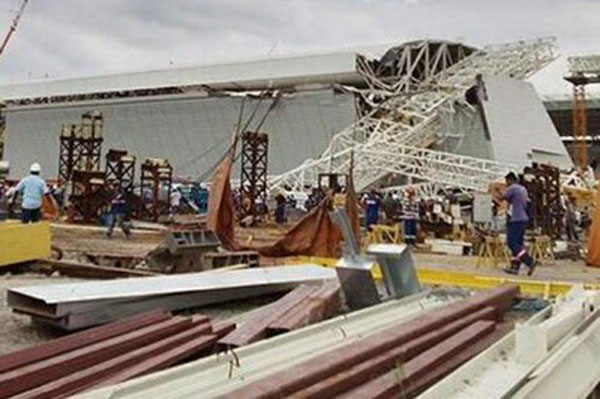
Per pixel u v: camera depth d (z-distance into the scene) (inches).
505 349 172.1
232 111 2313.0
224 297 315.6
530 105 2224.4
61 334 238.4
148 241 680.4
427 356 168.7
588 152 3319.4
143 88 2554.1
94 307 247.4
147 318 207.0
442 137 2007.9
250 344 181.3
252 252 454.9
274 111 2236.7
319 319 253.0
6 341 227.8
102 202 982.4
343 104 2138.3
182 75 2470.5
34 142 2768.2
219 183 525.3
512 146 2079.2
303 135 2202.3
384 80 2311.8
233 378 137.4
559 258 687.1
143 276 362.0
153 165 1219.9
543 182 876.0
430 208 1086.4
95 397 118.3
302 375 129.2
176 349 184.1
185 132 2425.0
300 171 1827.0
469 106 2044.8
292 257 502.0
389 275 297.6
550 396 133.8
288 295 276.2
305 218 514.6
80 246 600.1
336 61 2223.2
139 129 2532.0
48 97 2770.7
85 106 2618.1
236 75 2377.0
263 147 1368.1
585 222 1074.1
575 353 162.7
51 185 1412.4
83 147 1298.0
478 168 1685.5
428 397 129.8
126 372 160.2
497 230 727.1
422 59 2316.7
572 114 3144.7
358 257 289.3
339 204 543.5
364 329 208.5
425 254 681.6
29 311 242.8
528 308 305.4
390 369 151.9
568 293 290.7
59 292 249.3
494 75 2161.7
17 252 394.9
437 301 288.5
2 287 336.8
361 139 2012.8
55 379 149.5
